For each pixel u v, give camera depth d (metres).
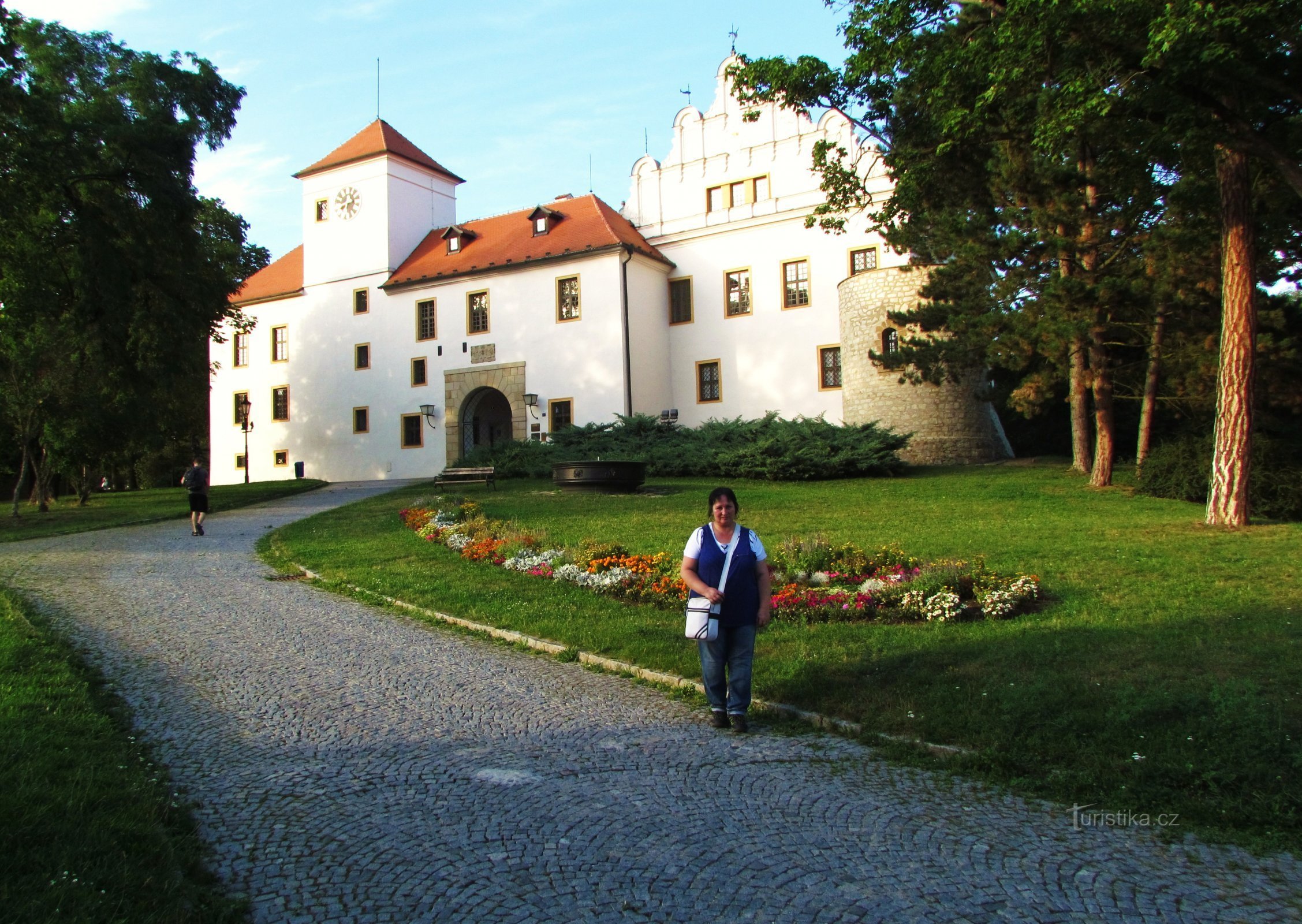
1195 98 11.95
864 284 30.22
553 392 35.62
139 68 26.06
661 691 7.37
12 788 4.56
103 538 17.86
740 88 15.10
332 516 20.73
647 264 36.22
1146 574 10.48
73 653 8.02
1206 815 4.73
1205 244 18.06
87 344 25.05
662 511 18.84
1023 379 27.20
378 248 40.44
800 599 9.45
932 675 6.93
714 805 5.00
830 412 33.94
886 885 4.06
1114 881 4.10
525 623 9.44
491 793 5.15
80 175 24.94
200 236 33.22
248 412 40.59
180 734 6.13
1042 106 11.71
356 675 7.79
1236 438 14.31
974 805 5.00
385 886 4.00
